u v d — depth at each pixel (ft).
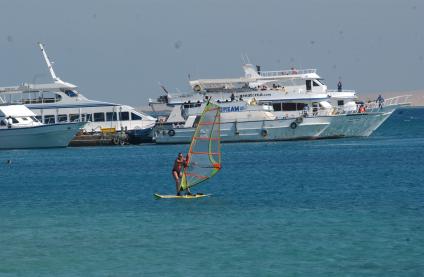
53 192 571.69
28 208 477.36
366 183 574.15
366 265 298.56
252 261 309.22
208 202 469.16
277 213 421.18
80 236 369.50
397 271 289.94
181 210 438.40
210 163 471.21
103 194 542.98
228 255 320.09
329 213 418.10
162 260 315.37
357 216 406.00
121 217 421.18
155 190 557.74
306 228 372.58
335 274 287.69
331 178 617.62
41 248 344.69
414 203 452.35
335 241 340.80
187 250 331.36
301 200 476.13
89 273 299.17
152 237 360.89
